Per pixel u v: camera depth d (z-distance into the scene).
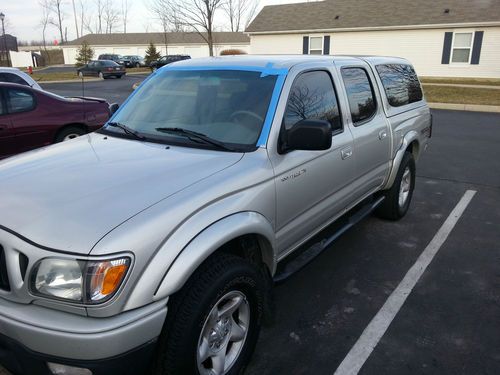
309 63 3.57
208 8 24.48
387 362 2.98
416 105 5.55
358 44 26.78
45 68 50.62
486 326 3.37
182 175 2.56
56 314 2.05
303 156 3.16
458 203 6.12
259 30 29.11
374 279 4.06
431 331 3.30
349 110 3.92
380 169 4.59
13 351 2.11
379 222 5.41
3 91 7.05
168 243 2.17
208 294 2.34
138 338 2.07
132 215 2.17
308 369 2.91
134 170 2.63
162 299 2.15
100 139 3.34
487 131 11.30
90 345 1.97
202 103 3.36
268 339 3.21
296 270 3.27
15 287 2.11
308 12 29.06
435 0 25.64
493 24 22.70
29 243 2.07
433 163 8.28
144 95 3.76
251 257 2.88
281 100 3.11
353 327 3.35
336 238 3.85
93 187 2.42
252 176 2.71
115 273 2.01
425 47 24.98
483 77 23.81
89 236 2.05
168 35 62.81
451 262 4.39
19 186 2.49
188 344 2.28
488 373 2.88
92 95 20.55
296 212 3.17
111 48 64.88
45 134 7.48
